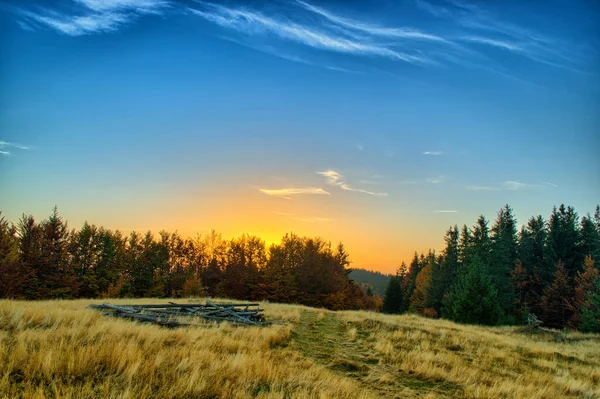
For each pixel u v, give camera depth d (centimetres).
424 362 1072
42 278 4422
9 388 499
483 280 2747
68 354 632
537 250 5606
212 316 1590
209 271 6500
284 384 705
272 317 1795
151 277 5809
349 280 6688
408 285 9381
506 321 3475
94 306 1498
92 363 618
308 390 688
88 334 830
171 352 773
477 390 852
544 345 1639
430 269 6981
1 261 3728
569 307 4119
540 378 1043
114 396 512
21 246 4303
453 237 6025
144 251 5828
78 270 5106
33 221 4488
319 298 5928
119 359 645
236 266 6203
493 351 1343
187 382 595
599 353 1571
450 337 1540
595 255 4716
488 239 5278
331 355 1134
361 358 1127
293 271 6038
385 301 7100
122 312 1365
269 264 6050
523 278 5069
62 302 1817
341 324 1750
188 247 6700
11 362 575
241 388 630
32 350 659
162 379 605
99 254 5381
